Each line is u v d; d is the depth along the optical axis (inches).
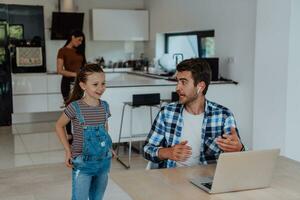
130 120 211.0
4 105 287.1
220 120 92.4
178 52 299.9
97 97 113.9
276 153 72.0
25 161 199.2
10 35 289.1
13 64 292.7
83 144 111.2
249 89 205.8
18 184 163.5
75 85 120.5
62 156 208.7
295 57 170.9
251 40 201.9
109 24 312.8
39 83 293.3
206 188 71.0
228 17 220.7
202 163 92.0
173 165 92.4
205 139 92.0
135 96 193.0
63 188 158.6
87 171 111.2
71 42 235.3
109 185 159.6
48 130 273.6
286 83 171.8
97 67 115.7
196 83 89.4
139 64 327.0
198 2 251.3
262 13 182.7
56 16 295.3
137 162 200.1
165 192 70.2
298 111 175.3
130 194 69.5
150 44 327.6
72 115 112.5
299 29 169.5
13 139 248.4
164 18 299.0
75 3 315.9
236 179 70.1
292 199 67.6
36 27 296.7
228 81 216.4
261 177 72.0
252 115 203.6
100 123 114.3
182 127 93.0
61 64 233.0
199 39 264.2
